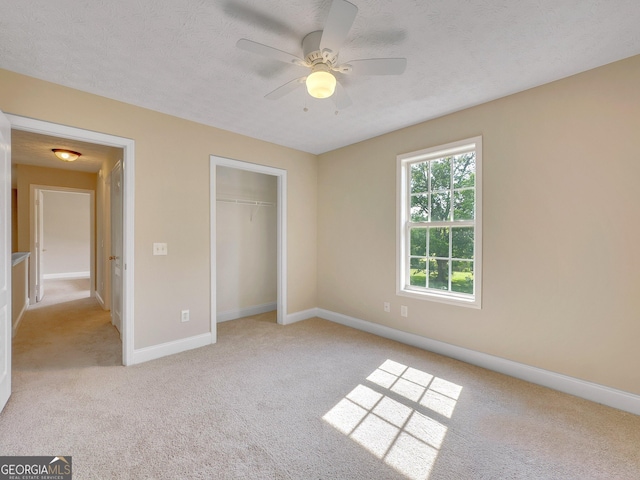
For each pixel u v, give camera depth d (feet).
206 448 5.44
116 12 5.20
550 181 7.61
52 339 11.02
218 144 10.78
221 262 13.84
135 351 9.00
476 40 5.97
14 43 6.04
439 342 9.84
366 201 12.10
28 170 16.03
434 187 10.30
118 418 6.29
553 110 7.54
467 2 4.98
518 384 7.83
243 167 11.55
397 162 10.94
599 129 6.91
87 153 13.14
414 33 5.76
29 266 16.52
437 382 7.93
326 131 11.10
